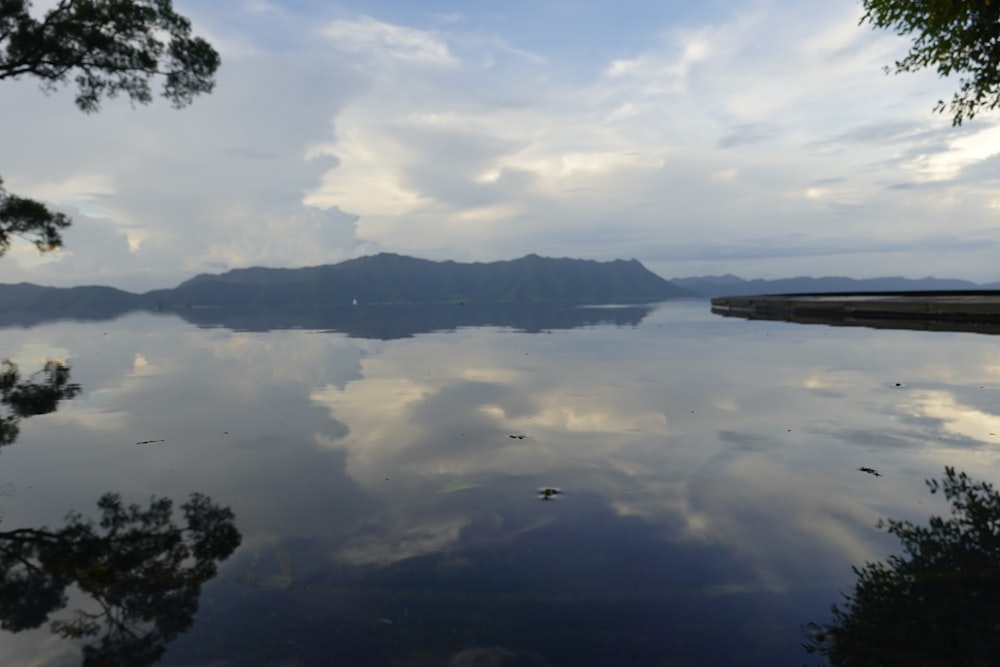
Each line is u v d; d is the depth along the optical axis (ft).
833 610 6.41
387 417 18.60
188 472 12.62
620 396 21.42
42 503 10.59
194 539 8.84
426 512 9.95
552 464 12.76
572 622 6.36
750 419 16.85
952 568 7.24
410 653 5.76
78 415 19.57
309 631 6.21
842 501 9.89
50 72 46.21
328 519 9.66
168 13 47.83
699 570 7.55
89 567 7.82
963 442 13.58
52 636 6.11
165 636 6.11
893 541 8.18
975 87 21.11
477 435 15.81
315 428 17.11
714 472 11.85
